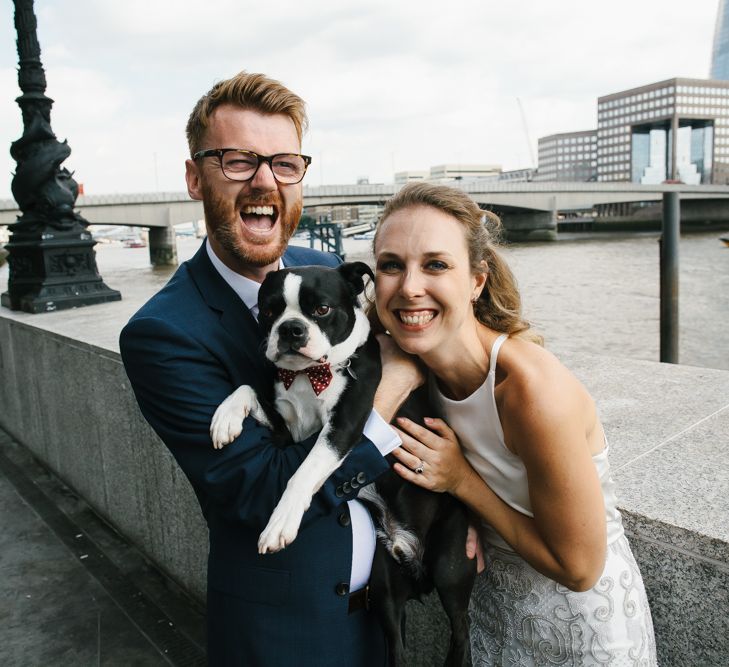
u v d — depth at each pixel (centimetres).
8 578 363
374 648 178
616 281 2597
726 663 160
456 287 154
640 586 163
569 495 145
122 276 3033
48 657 295
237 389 172
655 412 252
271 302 177
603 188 5553
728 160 14450
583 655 160
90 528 419
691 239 4650
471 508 171
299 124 191
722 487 182
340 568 165
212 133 180
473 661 191
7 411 596
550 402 143
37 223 640
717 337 1557
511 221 5694
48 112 650
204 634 307
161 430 171
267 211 186
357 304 186
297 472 154
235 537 170
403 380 176
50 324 497
